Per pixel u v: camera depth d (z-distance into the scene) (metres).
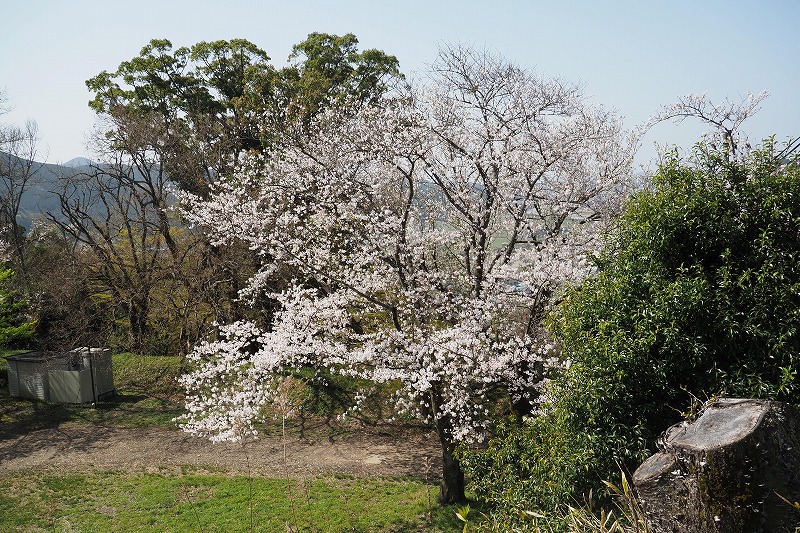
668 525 3.79
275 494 12.23
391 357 10.45
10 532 10.92
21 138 26.50
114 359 20.67
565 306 7.11
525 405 12.93
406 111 12.81
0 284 19.33
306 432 15.73
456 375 10.12
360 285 12.24
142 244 21.20
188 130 22.91
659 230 6.07
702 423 3.93
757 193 5.75
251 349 19.33
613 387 5.76
